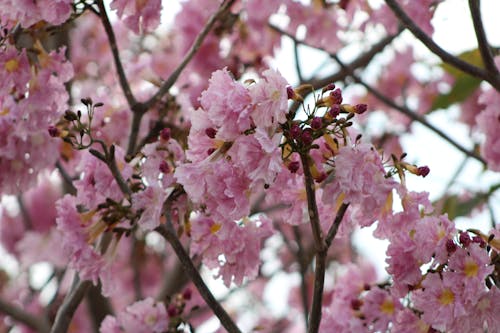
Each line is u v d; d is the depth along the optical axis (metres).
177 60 6.61
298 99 3.05
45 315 6.21
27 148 4.40
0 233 8.39
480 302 3.16
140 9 4.24
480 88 6.76
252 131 2.99
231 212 3.06
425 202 3.28
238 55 6.48
